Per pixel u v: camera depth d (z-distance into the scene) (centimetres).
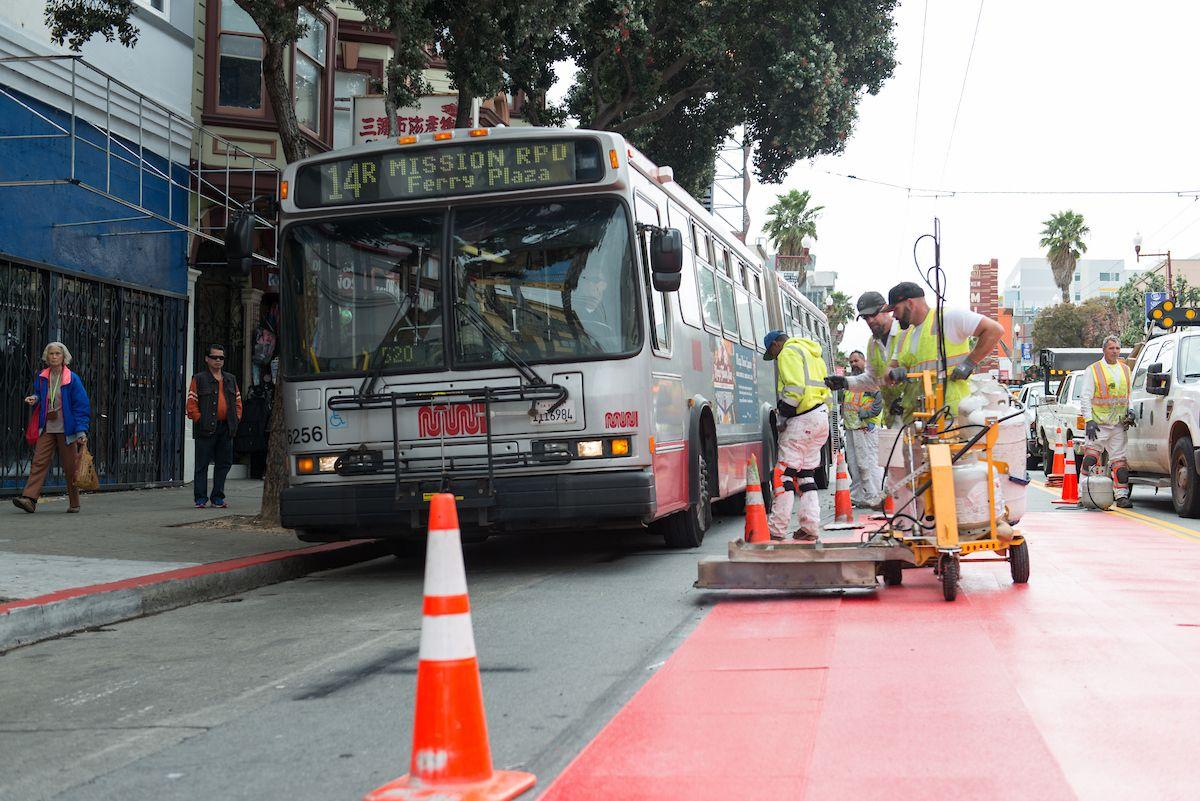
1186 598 784
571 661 641
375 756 475
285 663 675
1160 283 6900
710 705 523
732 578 816
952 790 395
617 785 412
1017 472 841
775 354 1122
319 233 1020
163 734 525
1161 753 429
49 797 437
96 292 1753
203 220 2011
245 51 2003
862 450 1647
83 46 1695
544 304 980
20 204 1577
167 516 1424
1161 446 1573
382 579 1045
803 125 2227
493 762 453
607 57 2189
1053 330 7731
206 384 1561
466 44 1541
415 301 992
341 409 989
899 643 641
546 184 989
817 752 444
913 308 841
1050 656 596
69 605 802
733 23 2147
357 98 2081
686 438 1135
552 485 958
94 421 1755
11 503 1569
